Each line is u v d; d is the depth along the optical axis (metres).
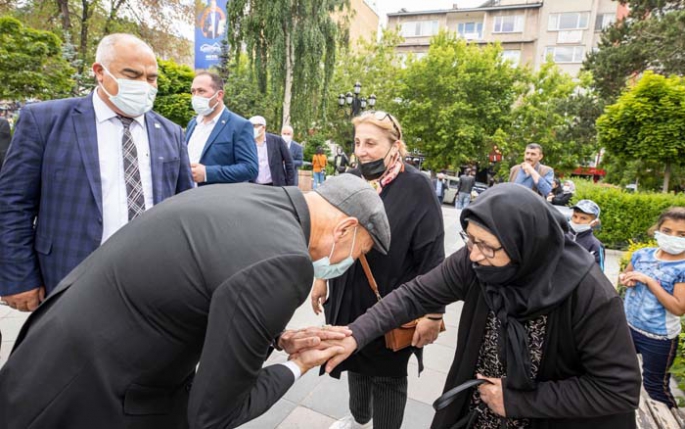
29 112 1.81
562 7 31.05
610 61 17.38
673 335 2.66
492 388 1.27
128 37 1.87
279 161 5.24
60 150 1.82
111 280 0.98
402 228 1.93
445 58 20.53
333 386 2.75
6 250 1.78
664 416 2.16
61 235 1.84
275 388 1.14
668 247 2.70
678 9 16.92
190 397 0.92
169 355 0.98
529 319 1.22
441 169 21.97
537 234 1.13
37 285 1.85
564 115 20.22
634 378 1.12
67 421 0.99
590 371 1.16
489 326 1.39
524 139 20.12
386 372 1.99
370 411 2.23
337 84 23.42
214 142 3.37
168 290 0.92
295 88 16.80
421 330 1.88
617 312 1.14
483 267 1.22
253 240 0.94
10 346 2.90
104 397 0.97
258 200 1.07
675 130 8.55
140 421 1.01
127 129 1.99
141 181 2.04
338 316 2.05
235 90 15.53
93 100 1.95
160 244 0.96
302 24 16.00
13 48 8.36
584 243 3.46
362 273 2.00
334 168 15.41
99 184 1.88
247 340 0.90
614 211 8.88
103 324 0.96
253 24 15.70
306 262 0.98
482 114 20.66
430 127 21.33
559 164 20.11
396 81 21.70
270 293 0.91
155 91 2.01
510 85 20.30
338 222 1.23
